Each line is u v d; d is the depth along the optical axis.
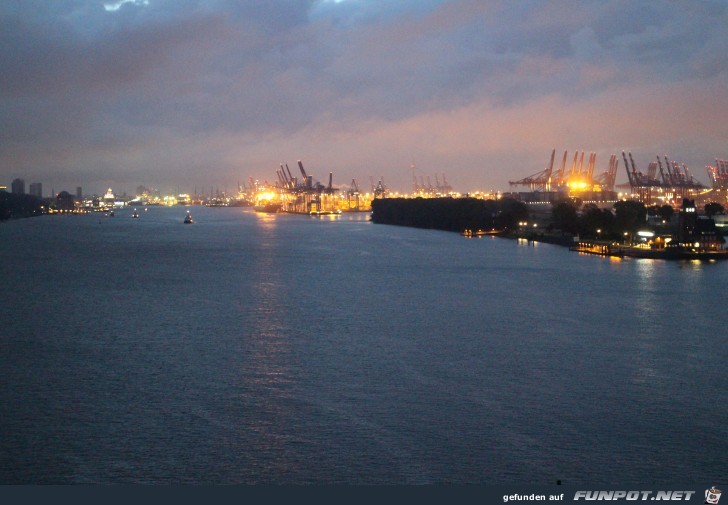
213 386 51.34
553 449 40.69
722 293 93.00
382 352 60.81
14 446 40.97
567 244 171.88
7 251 164.00
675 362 57.81
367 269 122.50
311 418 45.03
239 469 38.28
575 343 64.25
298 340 65.50
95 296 92.88
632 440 41.88
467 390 50.34
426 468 38.31
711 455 40.06
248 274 116.56
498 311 80.25
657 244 153.00
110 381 52.59
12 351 61.59
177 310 81.75
